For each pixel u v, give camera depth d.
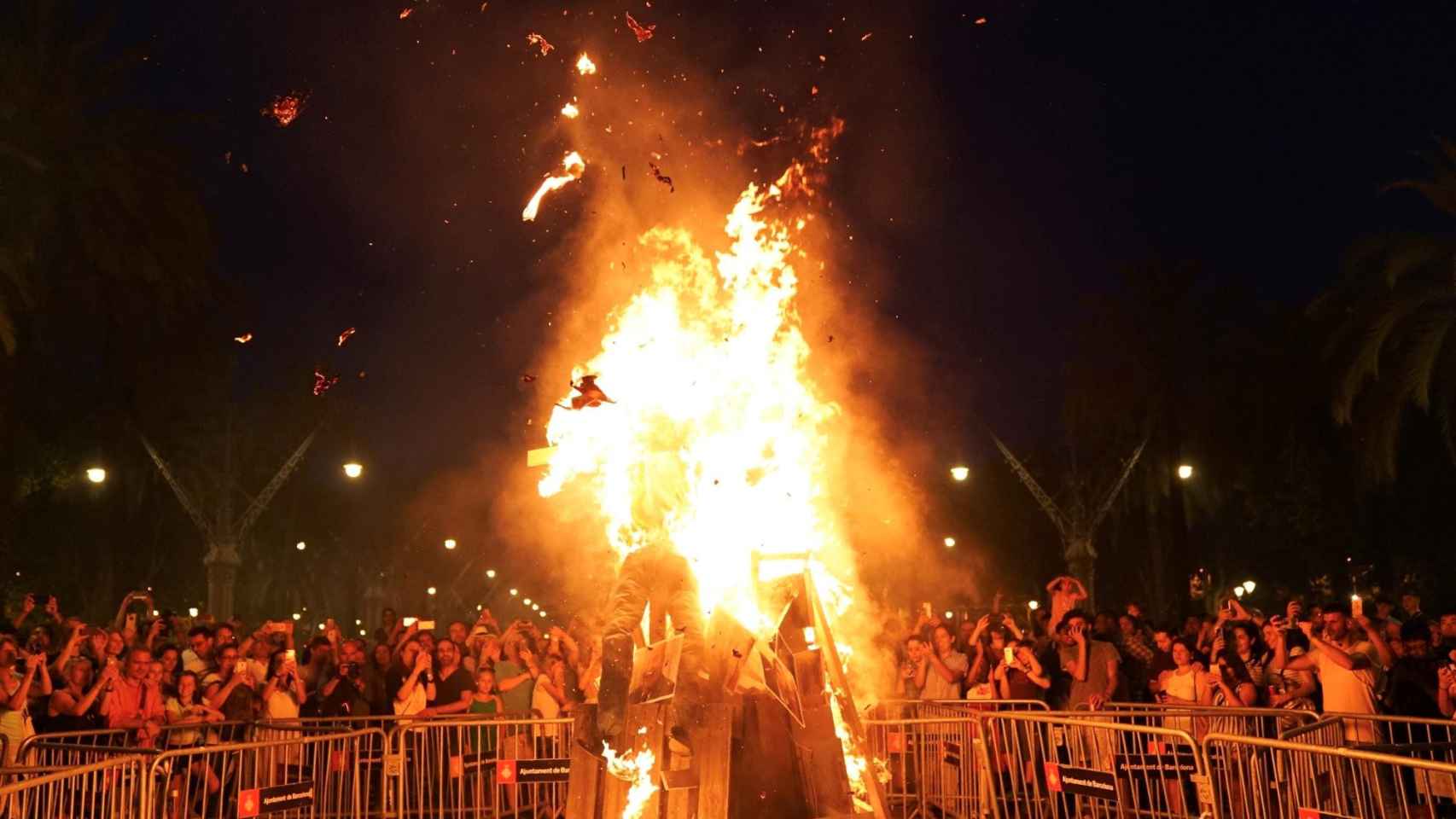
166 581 39.72
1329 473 31.50
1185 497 34.78
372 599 72.44
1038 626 16.97
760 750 7.70
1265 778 9.38
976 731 12.34
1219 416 33.09
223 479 30.17
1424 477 29.88
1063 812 11.66
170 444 33.44
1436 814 9.28
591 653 12.79
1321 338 30.75
